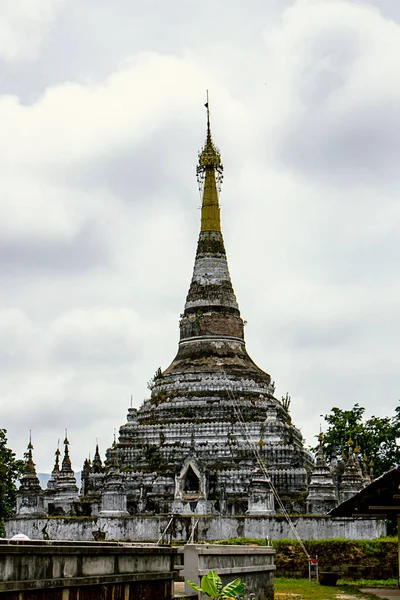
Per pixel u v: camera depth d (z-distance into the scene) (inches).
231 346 4109.3
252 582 1985.7
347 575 2650.1
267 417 3732.8
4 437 4389.8
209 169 4399.6
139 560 1478.8
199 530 3223.4
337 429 4830.2
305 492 3511.3
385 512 2288.4
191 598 1660.9
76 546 1306.6
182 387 3939.5
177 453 3681.1
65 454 3826.3
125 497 3440.0
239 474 3513.8
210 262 4247.0
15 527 3533.5
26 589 1186.6
